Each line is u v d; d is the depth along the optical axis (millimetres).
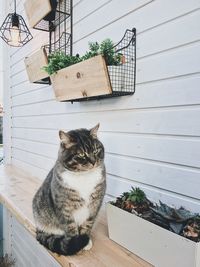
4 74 2928
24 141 2566
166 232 845
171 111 1089
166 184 1124
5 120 2979
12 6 2719
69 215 1053
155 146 1170
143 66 1203
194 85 995
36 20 1753
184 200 1052
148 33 1173
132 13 1254
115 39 1369
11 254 2828
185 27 1017
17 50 2615
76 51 1678
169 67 1086
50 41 1909
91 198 1076
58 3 1799
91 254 1006
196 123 994
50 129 2053
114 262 948
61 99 1467
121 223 1035
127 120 1311
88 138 1099
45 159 2156
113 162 1418
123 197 1103
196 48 982
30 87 2359
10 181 2125
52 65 1441
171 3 1065
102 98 1436
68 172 1045
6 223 2840
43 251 2135
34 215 1267
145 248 933
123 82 1213
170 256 835
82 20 1607
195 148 1003
